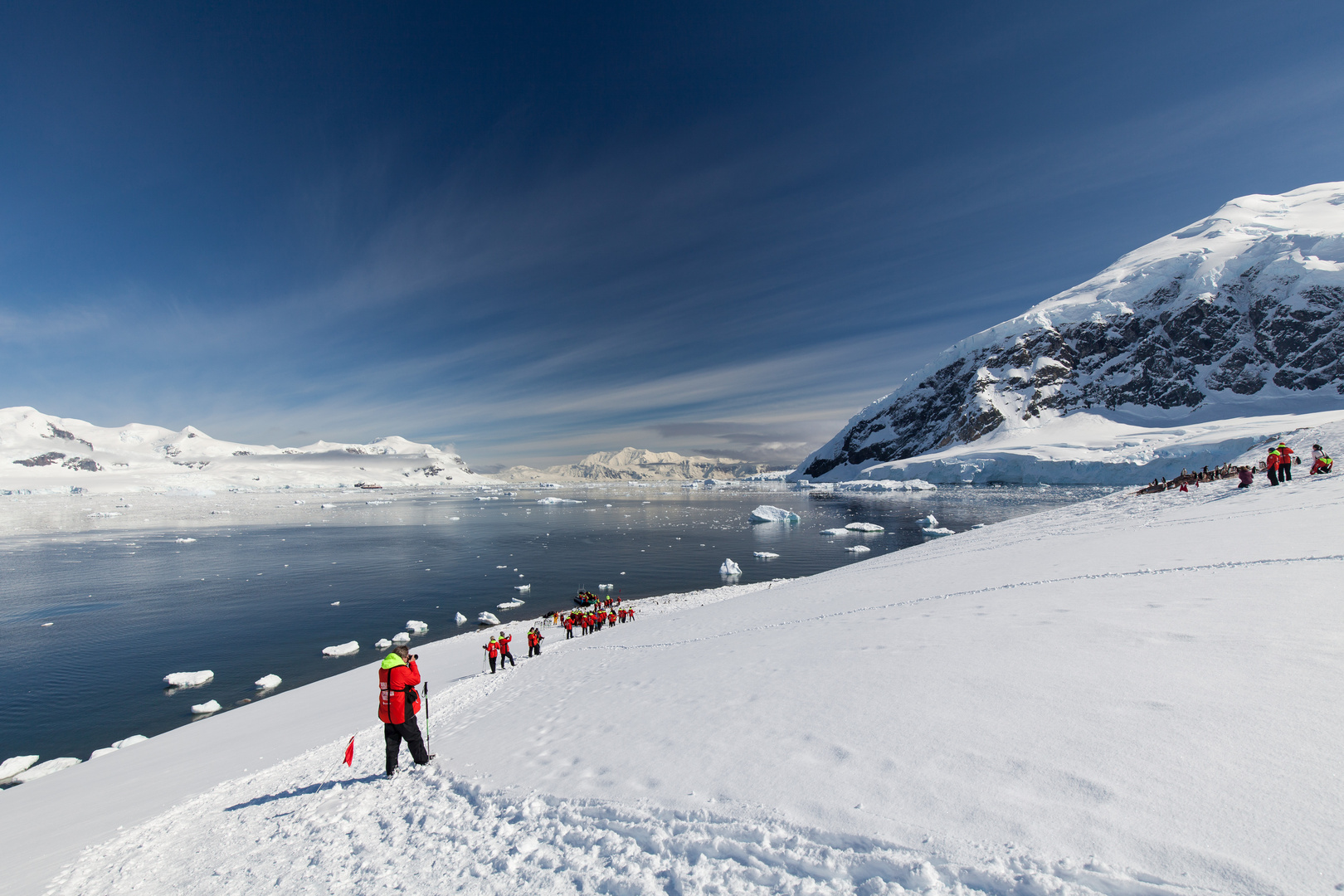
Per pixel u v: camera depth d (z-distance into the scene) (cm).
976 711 435
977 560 1709
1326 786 271
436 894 393
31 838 794
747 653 914
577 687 1067
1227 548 1028
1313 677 392
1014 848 279
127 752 1477
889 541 6144
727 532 7731
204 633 3281
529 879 382
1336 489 1487
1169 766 313
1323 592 622
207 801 779
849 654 695
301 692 1994
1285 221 19275
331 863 484
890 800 342
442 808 545
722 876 333
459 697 1402
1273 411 14312
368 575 5019
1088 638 567
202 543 7594
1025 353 19588
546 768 567
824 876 307
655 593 4100
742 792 396
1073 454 13162
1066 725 384
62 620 3616
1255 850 238
